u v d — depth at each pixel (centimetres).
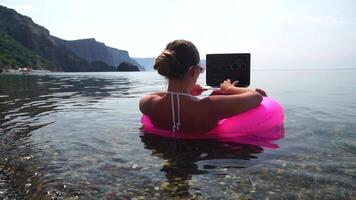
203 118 167
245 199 102
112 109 296
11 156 150
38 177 123
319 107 298
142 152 151
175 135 179
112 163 136
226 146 158
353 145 159
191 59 163
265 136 176
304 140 169
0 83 837
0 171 135
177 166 131
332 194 104
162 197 105
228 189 109
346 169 125
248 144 161
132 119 238
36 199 108
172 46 166
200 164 133
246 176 120
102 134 187
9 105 331
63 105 329
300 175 119
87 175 123
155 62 169
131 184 115
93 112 277
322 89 542
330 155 143
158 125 184
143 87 658
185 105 167
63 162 138
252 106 174
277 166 129
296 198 102
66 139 176
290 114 255
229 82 191
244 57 201
